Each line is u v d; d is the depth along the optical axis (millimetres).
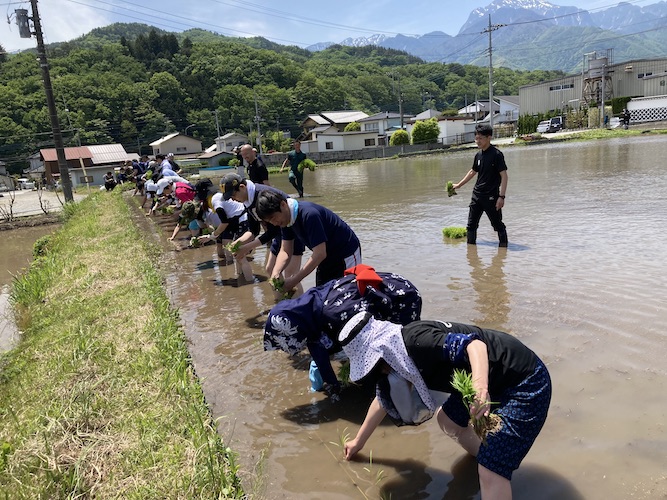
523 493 2646
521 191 13383
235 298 6391
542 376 2467
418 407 2854
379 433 3377
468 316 4941
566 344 4172
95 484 2848
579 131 47219
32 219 19672
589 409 3281
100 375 4125
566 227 8523
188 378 3986
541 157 25422
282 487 2871
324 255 4293
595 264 6254
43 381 4195
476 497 2688
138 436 3246
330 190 18969
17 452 3117
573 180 14805
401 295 3648
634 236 7457
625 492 2582
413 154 48750
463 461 2996
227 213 7086
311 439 3334
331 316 3572
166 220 13547
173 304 6301
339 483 2881
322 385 3963
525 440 2381
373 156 51906
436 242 8336
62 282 7555
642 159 19672
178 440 3154
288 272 5184
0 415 3803
